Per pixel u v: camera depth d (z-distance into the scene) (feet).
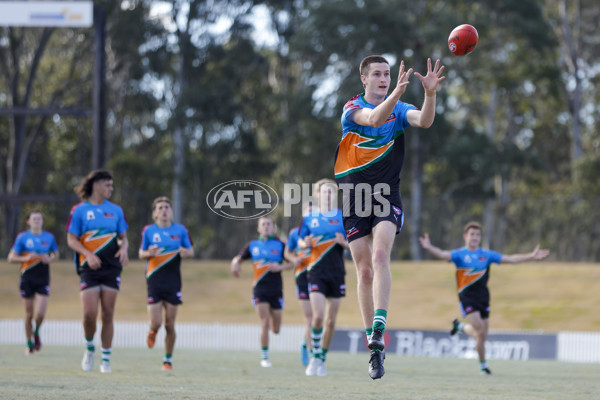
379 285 64.18
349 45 458.50
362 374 117.39
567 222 433.89
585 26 598.75
